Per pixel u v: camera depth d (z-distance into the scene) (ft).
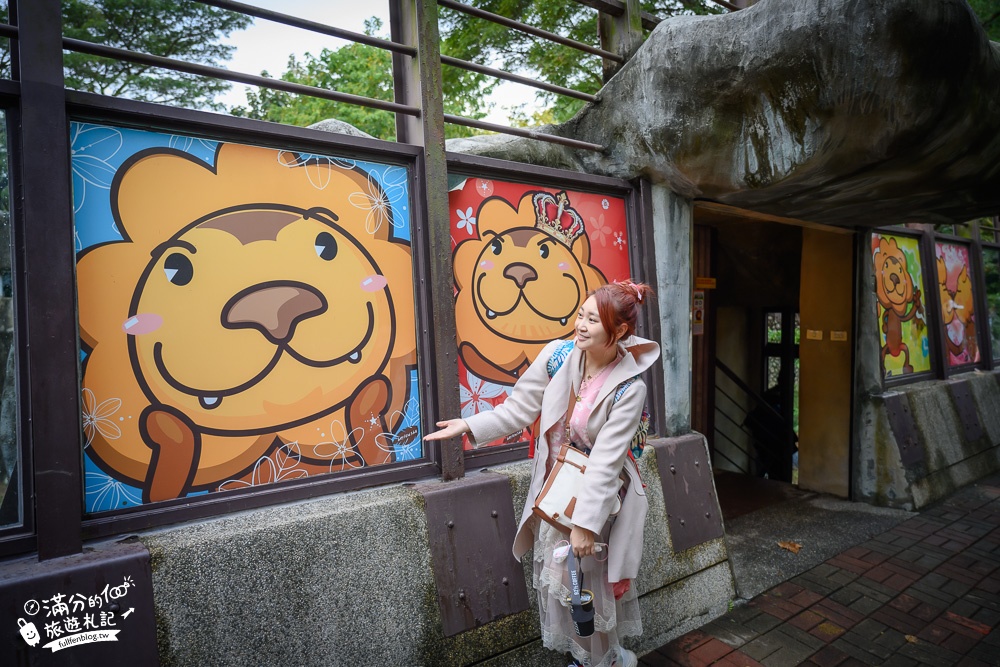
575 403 6.70
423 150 8.02
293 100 28.48
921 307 19.61
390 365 7.82
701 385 19.26
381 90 29.63
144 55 6.24
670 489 10.14
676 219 11.02
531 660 7.93
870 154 9.59
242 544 6.17
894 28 8.07
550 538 6.63
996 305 24.44
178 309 6.43
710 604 10.21
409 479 7.81
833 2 8.19
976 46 8.92
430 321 8.07
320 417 7.27
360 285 7.64
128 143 6.24
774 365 22.18
